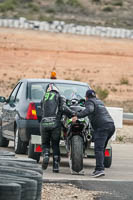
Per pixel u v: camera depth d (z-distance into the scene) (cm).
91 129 2316
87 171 2400
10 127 2909
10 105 2969
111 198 1745
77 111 2314
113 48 13112
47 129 2252
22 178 1448
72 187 1894
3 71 10706
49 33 13900
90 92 2244
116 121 3669
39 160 2625
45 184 1916
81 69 11331
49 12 17438
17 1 18162
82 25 15850
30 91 2720
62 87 2694
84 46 13012
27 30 13962
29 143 2523
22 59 11644
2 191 1327
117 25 16225
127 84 10106
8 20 14250
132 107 6925
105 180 2039
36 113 2614
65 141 2283
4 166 1565
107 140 2280
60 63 11644
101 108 2239
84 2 18812
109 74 11025
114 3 18725
